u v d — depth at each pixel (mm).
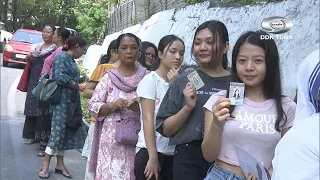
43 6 38625
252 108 2295
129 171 3504
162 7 9930
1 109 9180
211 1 6305
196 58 2824
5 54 16406
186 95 2662
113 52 4609
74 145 5145
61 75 4852
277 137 2264
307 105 1697
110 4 20172
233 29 5172
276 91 2326
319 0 3949
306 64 1707
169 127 2740
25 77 6453
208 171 2502
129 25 14055
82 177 5281
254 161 2145
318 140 1570
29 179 5039
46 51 6297
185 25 6754
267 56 2289
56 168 5262
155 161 2998
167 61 3178
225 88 2725
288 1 4340
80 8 25562
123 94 3613
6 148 6262
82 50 5168
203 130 2666
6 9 37625
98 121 3709
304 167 1575
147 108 3098
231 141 2295
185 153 2715
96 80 4199
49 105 5410
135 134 3484
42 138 5871
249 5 5051
